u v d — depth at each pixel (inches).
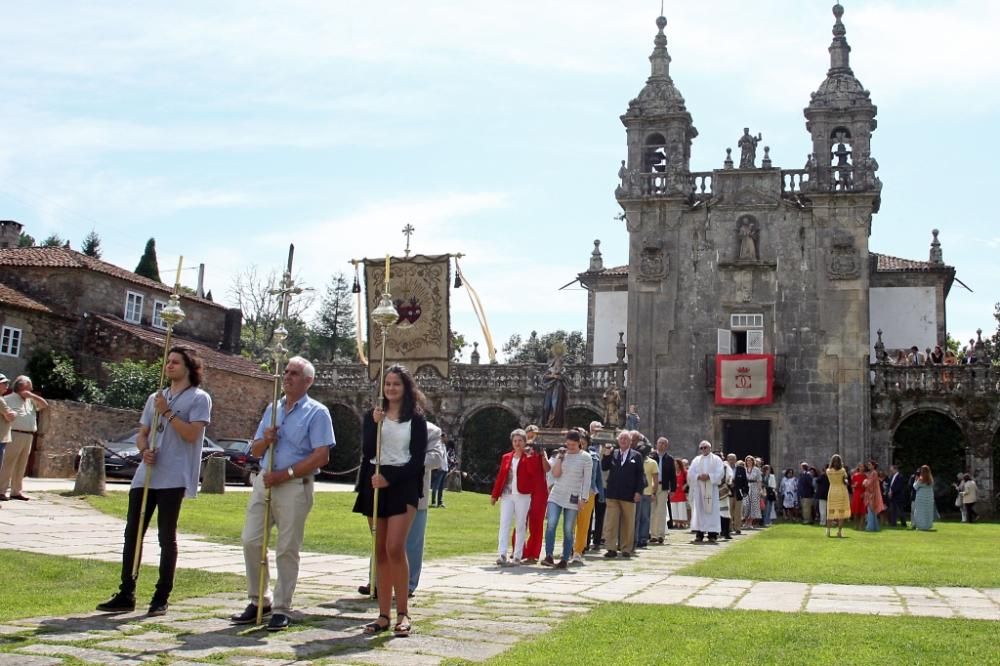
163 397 350.3
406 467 325.7
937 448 1565.0
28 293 1540.4
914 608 403.2
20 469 741.3
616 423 1237.7
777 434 1540.4
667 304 1610.5
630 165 1656.0
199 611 344.8
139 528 341.7
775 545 794.8
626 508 669.9
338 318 3442.4
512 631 325.1
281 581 321.7
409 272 605.6
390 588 323.0
